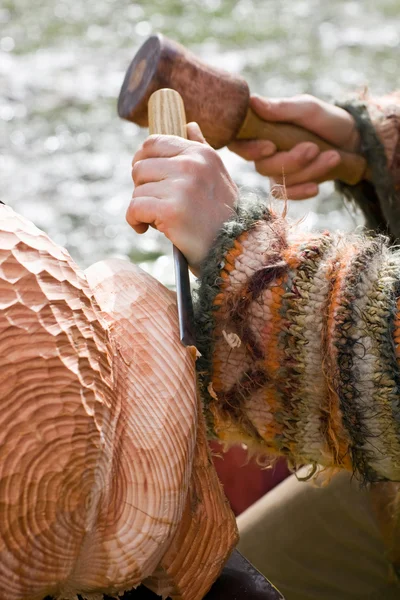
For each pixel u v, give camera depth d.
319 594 2.62
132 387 1.45
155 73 2.26
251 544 2.75
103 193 4.52
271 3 7.62
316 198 4.55
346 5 7.64
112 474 1.36
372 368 1.65
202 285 1.75
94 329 1.38
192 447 1.50
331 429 1.76
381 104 2.95
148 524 1.40
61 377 1.28
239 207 1.82
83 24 7.07
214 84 2.38
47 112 5.44
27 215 4.27
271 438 1.86
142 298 1.60
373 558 2.59
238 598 1.65
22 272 1.31
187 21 7.13
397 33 6.91
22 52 6.43
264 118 2.75
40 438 1.24
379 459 1.75
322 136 2.85
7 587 1.25
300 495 2.76
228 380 1.82
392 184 2.88
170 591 1.57
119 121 5.36
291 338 1.71
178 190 1.76
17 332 1.26
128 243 4.09
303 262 1.72
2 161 4.80
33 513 1.24
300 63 6.20
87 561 1.38
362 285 1.69
